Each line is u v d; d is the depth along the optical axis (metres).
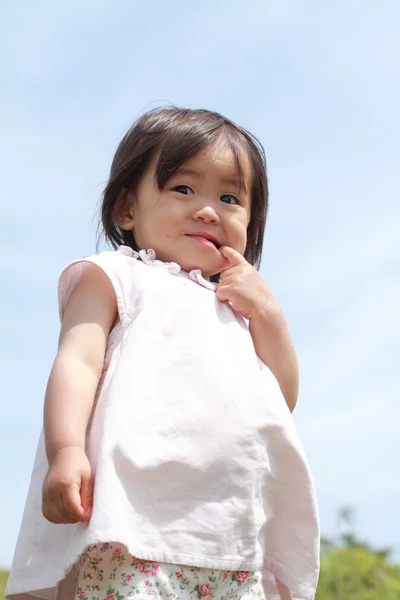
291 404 2.99
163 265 2.95
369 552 5.39
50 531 2.58
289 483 2.72
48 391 2.54
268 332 2.95
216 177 3.05
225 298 2.94
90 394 2.56
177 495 2.48
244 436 2.60
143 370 2.60
